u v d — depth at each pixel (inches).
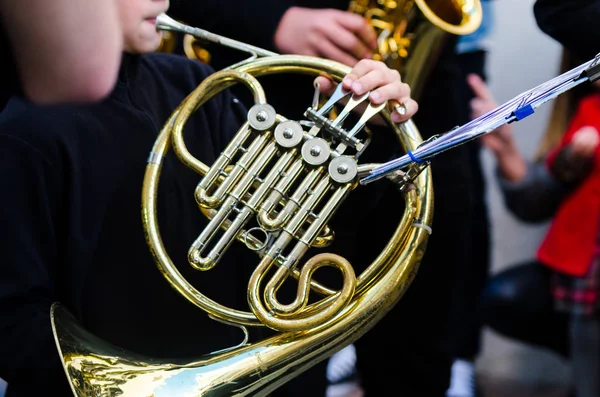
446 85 86.7
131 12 59.5
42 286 57.1
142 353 62.3
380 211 85.8
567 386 124.3
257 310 55.1
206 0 75.2
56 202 58.3
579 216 106.2
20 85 36.2
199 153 66.1
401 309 93.5
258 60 61.3
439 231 90.5
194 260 56.2
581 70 51.6
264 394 55.7
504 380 124.9
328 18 75.2
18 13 33.0
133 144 61.7
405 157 54.2
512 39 125.0
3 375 57.5
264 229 56.1
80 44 34.1
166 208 63.3
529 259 128.7
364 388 98.9
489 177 128.0
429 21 76.4
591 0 69.6
